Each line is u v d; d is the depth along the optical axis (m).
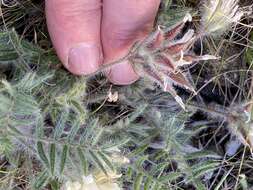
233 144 0.17
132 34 0.13
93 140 0.13
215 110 0.16
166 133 0.15
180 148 0.15
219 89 0.18
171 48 0.12
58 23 0.13
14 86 0.12
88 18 0.13
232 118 0.16
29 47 0.15
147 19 0.13
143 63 0.12
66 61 0.14
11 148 0.13
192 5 0.17
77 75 0.15
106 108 0.16
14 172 0.15
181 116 0.16
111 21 0.13
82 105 0.14
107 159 0.13
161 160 0.16
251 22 0.17
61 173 0.13
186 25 0.17
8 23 0.16
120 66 0.14
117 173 0.14
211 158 0.17
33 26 0.16
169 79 0.12
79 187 0.13
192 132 0.16
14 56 0.14
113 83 0.15
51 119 0.15
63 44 0.13
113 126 0.15
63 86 0.15
